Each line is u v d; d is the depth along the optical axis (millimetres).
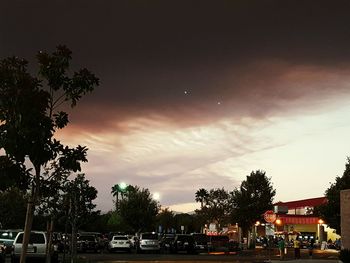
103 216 88750
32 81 9984
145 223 73125
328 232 79500
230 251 55719
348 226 30656
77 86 10750
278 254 50906
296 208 85938
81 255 43344
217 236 55844
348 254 26406
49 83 10641
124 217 73375
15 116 9711
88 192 27141
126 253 49875
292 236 78062
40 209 21266
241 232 75625
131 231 76562
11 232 35812
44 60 10570
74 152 10453
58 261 29766
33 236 26953
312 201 82000
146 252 51375
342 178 49938
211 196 81562
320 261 37000
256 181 67812
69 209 24672
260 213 66500
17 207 52312
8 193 52125
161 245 55188
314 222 75875
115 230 83125
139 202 73500
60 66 10641
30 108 9734
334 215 49875
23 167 10102
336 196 49344
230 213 74688
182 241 50281
